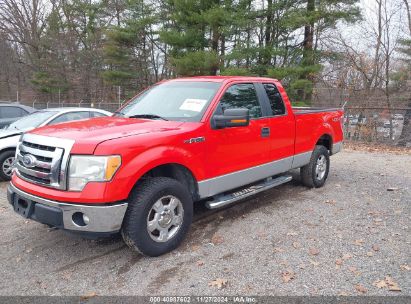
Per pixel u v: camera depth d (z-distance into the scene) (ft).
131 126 13.79
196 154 14.32
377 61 70.38
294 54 74.49
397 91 69.56
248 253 13.65
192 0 73.56
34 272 12.53
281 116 18.89
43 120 27.09
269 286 11.44
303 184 22.56
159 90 17.75
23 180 13.25
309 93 69.77
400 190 22.25
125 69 117.60
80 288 11.50
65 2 127.85
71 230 11.87
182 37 75.92
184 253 13.69
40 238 15.30
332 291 11.14
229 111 14.57
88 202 11.60
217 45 77.66
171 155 13.28
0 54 145.89
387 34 70.59
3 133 25.55
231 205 19.25
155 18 108.37
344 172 27.76
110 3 124.77
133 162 12.16
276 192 21.70
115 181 11.71
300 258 13.23
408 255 13.39
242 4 71.92
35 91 137.49
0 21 133.80
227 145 15.66
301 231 15.66
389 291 11.12
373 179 25.30
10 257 13.65
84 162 11.69
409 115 49.70
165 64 117.39
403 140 49.78
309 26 70.13
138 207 12.41
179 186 13.66
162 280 11.85
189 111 15.35
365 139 51.80
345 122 53.67
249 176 17.11
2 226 16.74
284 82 69.92
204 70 73.05
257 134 17.22
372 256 13.33
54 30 129.29
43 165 12.34
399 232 15.53
